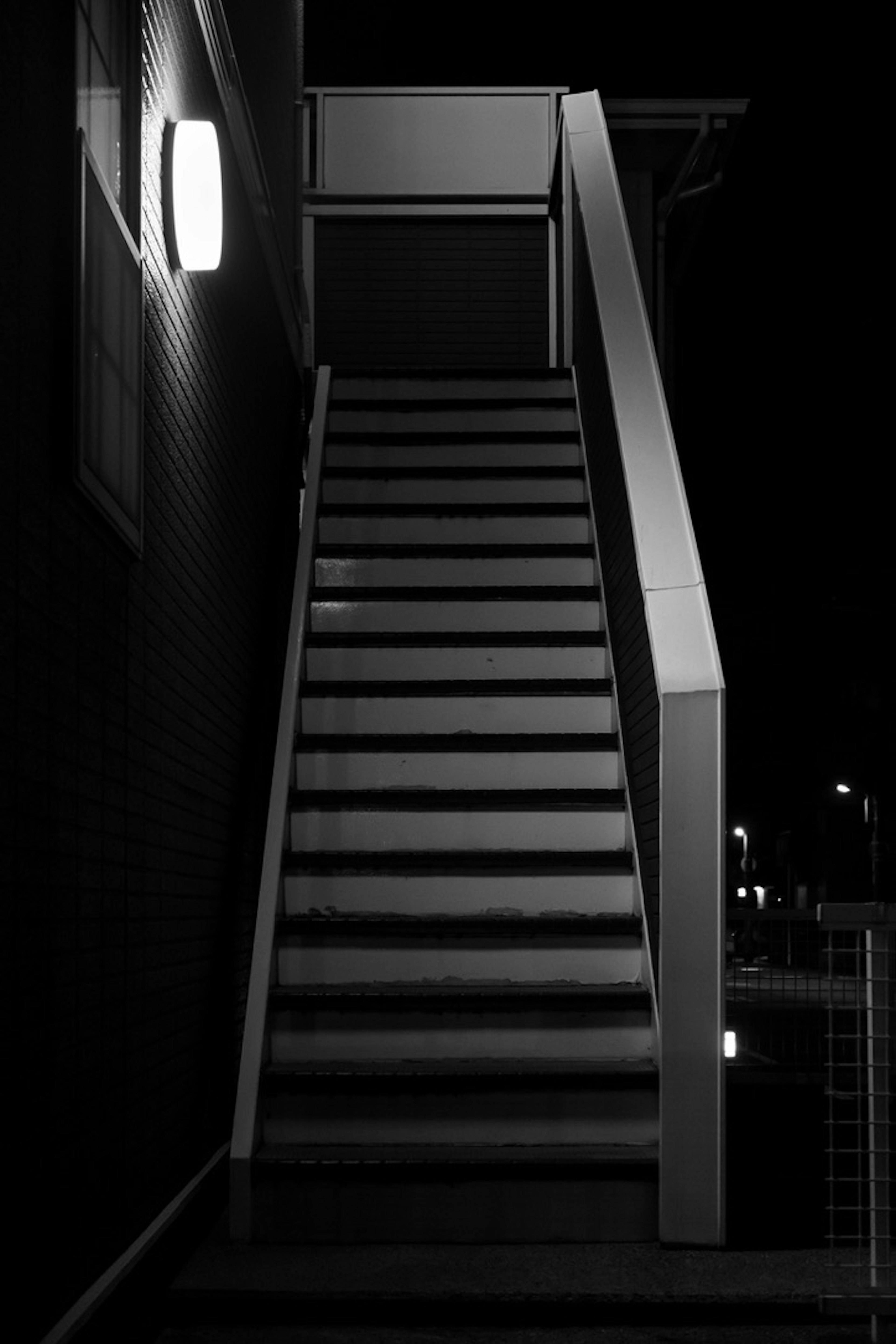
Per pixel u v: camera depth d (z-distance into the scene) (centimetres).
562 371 673
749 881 4053
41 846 218
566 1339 288
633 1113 355
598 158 622
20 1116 206
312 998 374
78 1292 238
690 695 344
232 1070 431
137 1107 286
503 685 480
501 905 420
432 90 894
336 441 615
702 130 809
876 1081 296
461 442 615
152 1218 300
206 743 389
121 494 268
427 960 400
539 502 586
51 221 224
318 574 543
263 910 392
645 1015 377
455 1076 355
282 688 588
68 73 233
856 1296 277
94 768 253
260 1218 335
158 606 317
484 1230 335
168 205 336
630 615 431
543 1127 355
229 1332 291
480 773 459
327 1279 304
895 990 317
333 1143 355
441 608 521
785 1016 455
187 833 354
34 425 214
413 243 890
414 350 886
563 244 779
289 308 636
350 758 459
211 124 341
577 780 458
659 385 470
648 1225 337
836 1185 387
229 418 442
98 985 254
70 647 237
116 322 262
